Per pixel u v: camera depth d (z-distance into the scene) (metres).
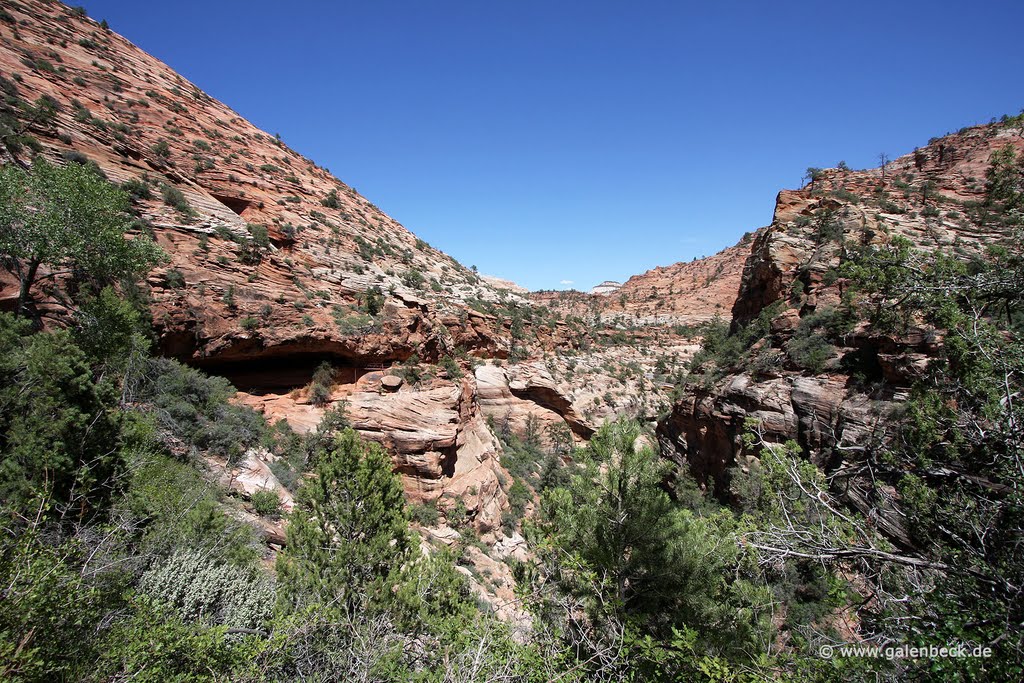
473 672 6.41
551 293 152.38
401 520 10.70
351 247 50.91
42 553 5.39
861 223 36.62
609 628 7.53
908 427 6.77
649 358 88.56
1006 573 4.98
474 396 43.38
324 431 27.78
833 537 6.19
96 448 9.62
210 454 19.09
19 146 23.28
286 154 66.12
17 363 10.08
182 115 50.59
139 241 20.55
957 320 6.46
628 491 10.19
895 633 5.04
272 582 9.84
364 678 6.56
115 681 5.06
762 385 30.78
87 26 52.50
